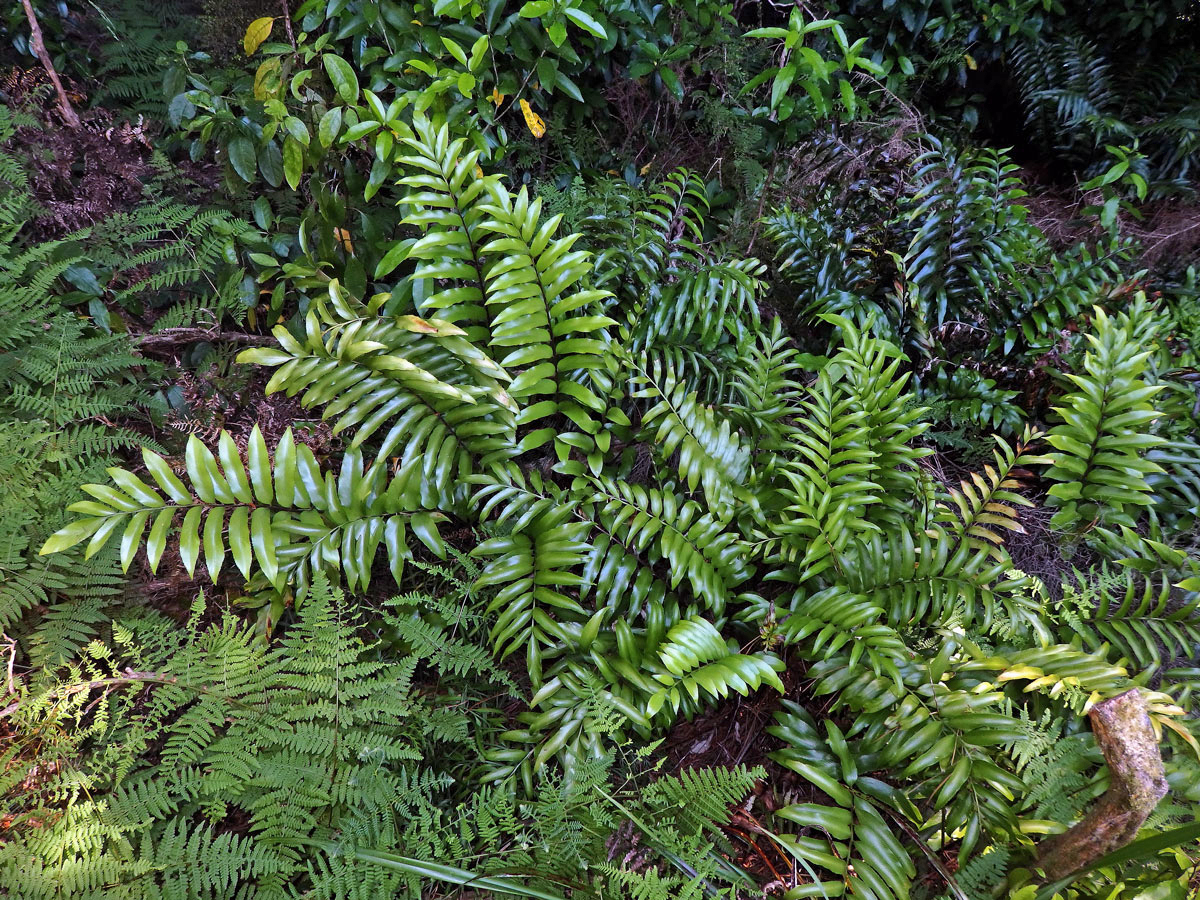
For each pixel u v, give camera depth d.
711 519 2.41
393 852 1.83
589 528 2.40
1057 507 2.86
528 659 2.21
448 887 1.93
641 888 1.68
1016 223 3.20
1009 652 2.32
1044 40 4.54
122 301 2.80
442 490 2.41
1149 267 3.61
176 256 2.90
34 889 1.64
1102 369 2.50
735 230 3.41
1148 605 2.36
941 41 4.32
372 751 1.94
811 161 3.56
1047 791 1.96
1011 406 3.06
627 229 2.96
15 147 2.81
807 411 2.99
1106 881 1.88
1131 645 2.33
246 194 3.01
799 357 2.81
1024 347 3.32
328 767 1.94
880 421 2.55
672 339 2.94
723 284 2.89
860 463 2.47
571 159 3.35
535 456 2.86
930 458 3.07
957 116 4.69
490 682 2.31
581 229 2.99
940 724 2.02
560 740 2.11
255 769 1.94
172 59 2.95
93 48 3.45
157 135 3.28
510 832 1.95
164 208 2.93
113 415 2.61
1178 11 4.30
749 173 3.46
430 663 2.22
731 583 2.43
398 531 2.31
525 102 2.84
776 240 3.33
